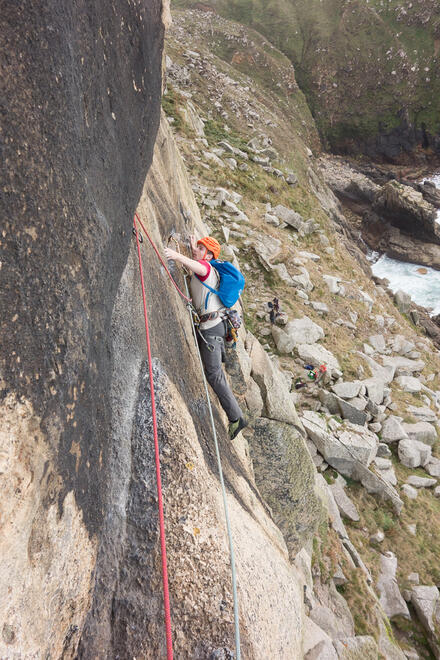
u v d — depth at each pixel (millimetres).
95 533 1877
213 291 3842
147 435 2541
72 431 1611
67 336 1530
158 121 2961
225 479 3387
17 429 1268
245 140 31766
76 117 1568
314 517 6973
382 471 13031
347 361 15914
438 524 12148
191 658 1980
